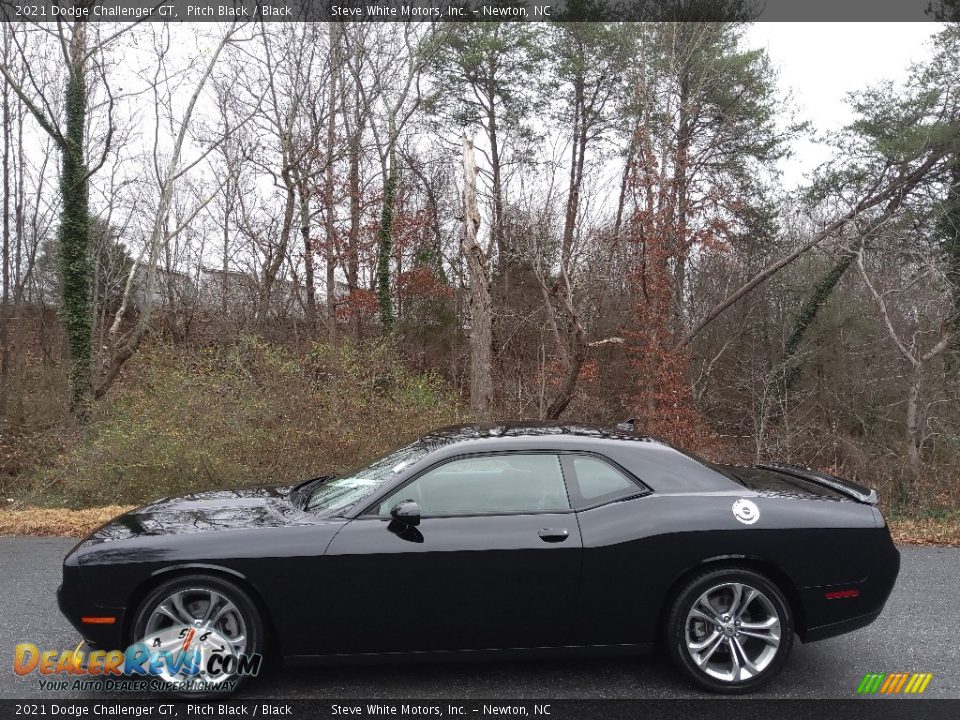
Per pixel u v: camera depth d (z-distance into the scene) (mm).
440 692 3848
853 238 19297
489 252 19484
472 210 13023
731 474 4328
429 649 3820
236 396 11273
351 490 4199
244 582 3742
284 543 3766
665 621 3865
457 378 24219
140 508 4523
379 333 24062
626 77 22984
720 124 23875
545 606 3793
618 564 3789
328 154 23500
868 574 3916
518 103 28047
